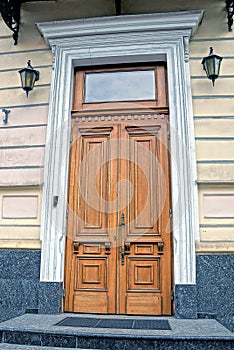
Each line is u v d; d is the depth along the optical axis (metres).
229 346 2.30
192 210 3.23
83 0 4.00
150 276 3.27
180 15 3.68
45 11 4.04
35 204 3.47
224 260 3.14
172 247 3.30
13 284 3.29
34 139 3.66
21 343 2.46
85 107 3.76
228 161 3.37
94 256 3.38
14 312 3.22
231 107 3.51
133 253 3.35
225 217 3.23
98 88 3.82
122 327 2.62
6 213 3.49
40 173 3.55
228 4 3.71
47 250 3.29
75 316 3.08
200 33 3.75
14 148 3.67
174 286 3.13
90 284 3.32
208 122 3.48
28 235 3.41
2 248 3.40
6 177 3.60
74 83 3.85
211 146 3.41
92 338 2.39
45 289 3.21
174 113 3.50
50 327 2.58
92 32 3.80
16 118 3.76
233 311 3.03
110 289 3.28
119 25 3.76
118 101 3.74
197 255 3.17
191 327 2.63
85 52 3.78
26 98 3.79
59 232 3.33
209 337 2.33
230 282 3.09
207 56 3.58
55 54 3.83
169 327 2.63
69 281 3.33
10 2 3.83
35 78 3.78
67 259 3.39
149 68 3.80
